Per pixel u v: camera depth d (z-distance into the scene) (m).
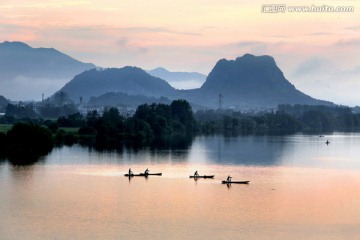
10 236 133.00
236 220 147.25
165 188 186.62
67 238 131.50
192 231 137.50
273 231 138.25
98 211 154.62
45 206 159.50
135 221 145.12
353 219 149.12
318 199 172.50
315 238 133.38
